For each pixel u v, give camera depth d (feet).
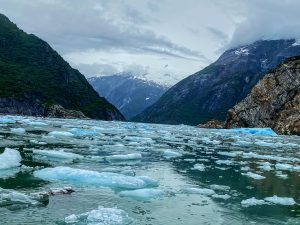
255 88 332.80
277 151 120.37
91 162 69.36
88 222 34.12
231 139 174.91
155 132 201.36
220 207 43.70
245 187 56.29
